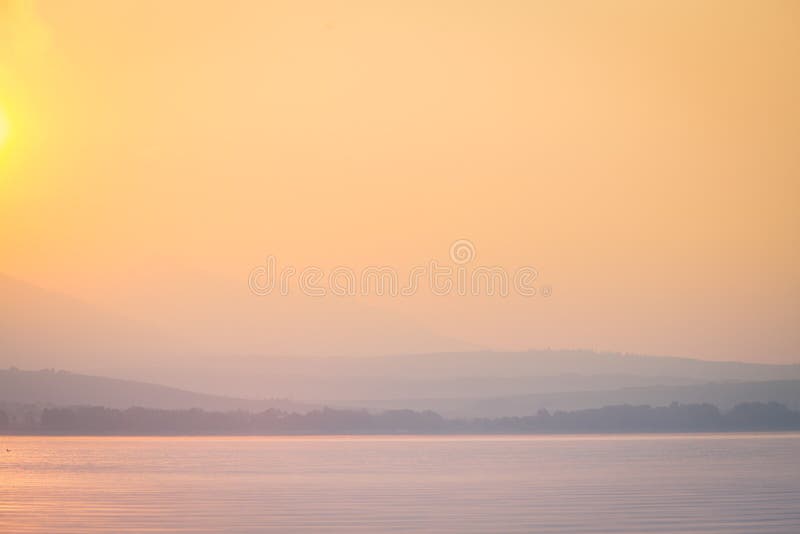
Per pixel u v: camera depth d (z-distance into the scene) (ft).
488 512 430.61
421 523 394.11
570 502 472.85
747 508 442.91
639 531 369.71
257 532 369.30
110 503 469.57
